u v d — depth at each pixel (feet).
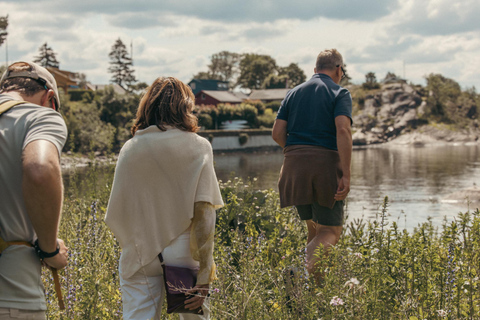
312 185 13.74
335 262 10.73
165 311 10.59
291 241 15.20
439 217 53.93
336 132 13.84
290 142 14.33
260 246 14.02
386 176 132.46
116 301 10.94
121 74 425.69
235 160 216.13
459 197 81.82
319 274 11.92
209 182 8.51
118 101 225.56
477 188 83.56
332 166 13.71
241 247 12.76
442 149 278.05
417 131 353.72
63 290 11.02
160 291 8.88
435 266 11.80
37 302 6.38
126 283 8.75
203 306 8.63
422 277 11.34
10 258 6.23
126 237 8.63
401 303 10.69
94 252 13.30
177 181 8.44
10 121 6.36
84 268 12.03
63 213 18.34
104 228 15.19
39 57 374.02
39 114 6.47
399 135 353.51
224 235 17.34
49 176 5.93
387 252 11.73
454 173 137.90
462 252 12.64
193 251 8.39
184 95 8.79
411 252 11.76
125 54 427.33
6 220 6.24
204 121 286.87
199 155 8.52
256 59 524.52
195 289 8.29
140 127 8.84
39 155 5.96
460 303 10.85
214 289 9.16
